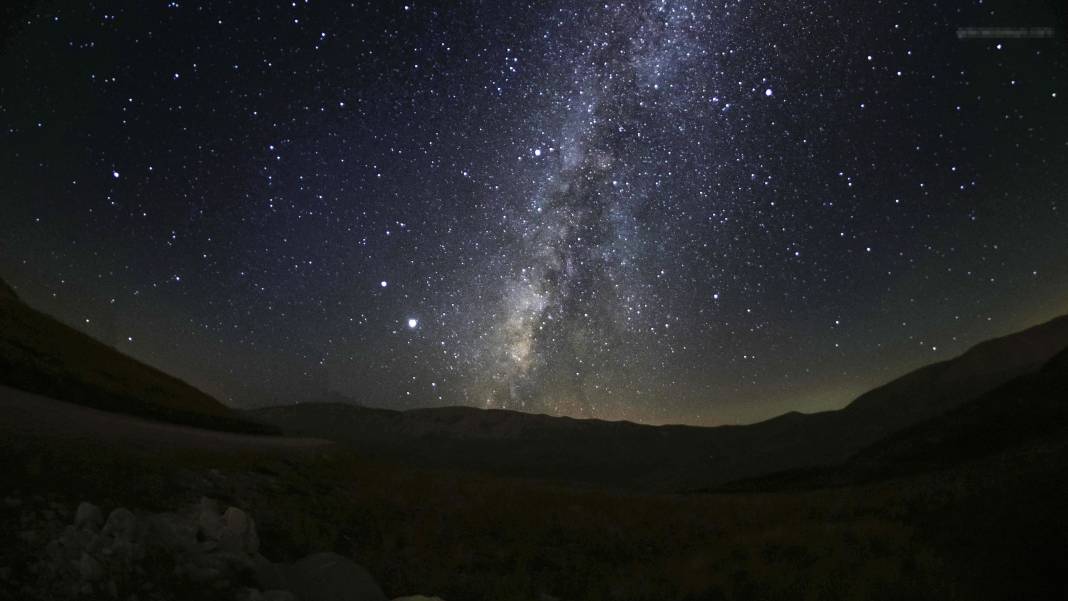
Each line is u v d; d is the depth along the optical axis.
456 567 9.78
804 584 9.84
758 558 11.20
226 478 9.70
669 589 10.02
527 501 14.58
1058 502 10.95
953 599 8.77
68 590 4.46
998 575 9.31
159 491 7.71
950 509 12.66
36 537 4.95
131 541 5.21
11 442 7.16
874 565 10.23
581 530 12.98
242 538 6.47
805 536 12.34
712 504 17.34
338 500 11.20
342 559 7.01
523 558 10.81
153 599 4.84
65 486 6.40
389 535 10.22
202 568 5.50
